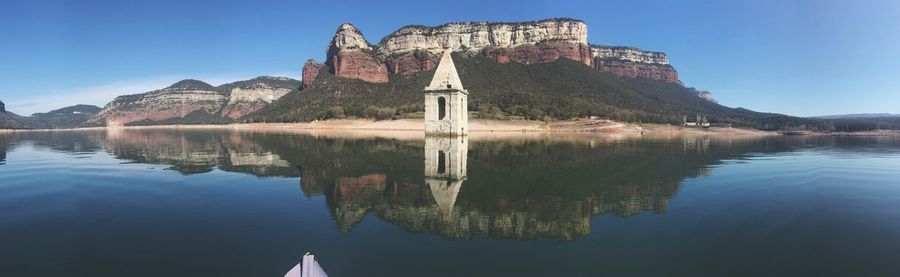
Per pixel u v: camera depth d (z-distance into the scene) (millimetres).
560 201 19062
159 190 20953
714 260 11641
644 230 14398
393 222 15359
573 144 64375
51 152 44781
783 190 21469
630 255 12055
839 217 15875
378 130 138875
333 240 13188
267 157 39062
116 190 20797
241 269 10875
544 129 135375
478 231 14344
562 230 14414
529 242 13180
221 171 28422
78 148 51844
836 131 162375
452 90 95062
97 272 10516
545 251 12367
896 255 11898
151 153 43562
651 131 141000
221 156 39906
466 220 15750
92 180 24109
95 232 13695
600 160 37719
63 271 10531
